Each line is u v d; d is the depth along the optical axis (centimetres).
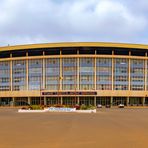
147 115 4578
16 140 1744
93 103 10469
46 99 10581
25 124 2823
